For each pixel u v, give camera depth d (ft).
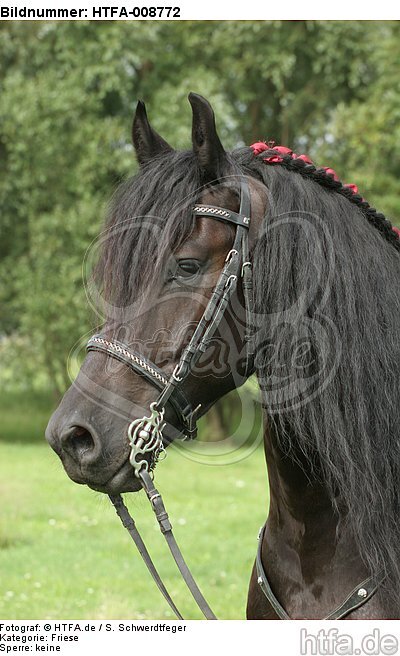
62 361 41.06
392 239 6.59
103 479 5.64
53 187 41.42
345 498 5.97
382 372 5.97
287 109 41.47
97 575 17.74
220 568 18.28
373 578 5.98
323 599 6.15
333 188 6.42
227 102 41.19
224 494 27.53
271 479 6.59
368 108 38.42
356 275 5.98
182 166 6.01
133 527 6.01
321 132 40.60
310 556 6.24
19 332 44.06
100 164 39.09
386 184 38.81
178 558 5.71
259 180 6.28
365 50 39.99
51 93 38.88
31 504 25.13
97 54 39.22
